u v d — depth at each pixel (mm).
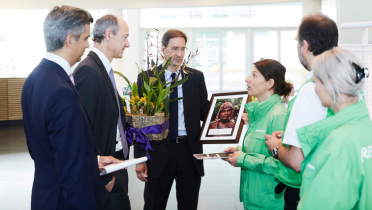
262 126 1679
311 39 1220
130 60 11797
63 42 1222
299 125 1139
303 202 964
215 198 3402
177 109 2180
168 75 2186
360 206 941
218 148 5527
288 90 1737
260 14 12703
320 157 949
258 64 1747
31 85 1195
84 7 7977
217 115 2182
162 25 12820
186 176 2189
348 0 6906
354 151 929
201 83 2277
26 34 11820
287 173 1284
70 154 1119
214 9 12750
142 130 1799
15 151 5547
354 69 969
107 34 1687
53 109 1113
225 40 12922
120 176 1812
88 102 1526
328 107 1061
